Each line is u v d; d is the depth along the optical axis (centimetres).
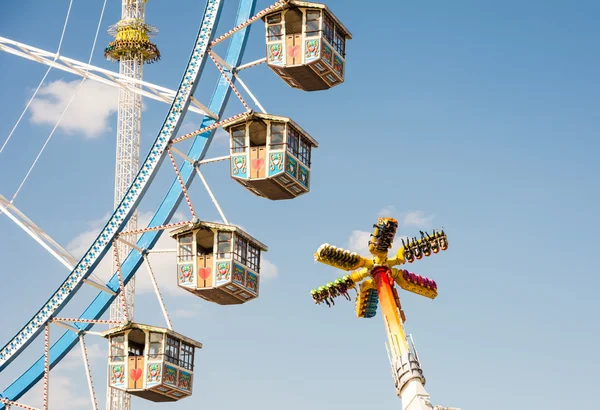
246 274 4116
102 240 4319
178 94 4209
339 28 4138
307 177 4134
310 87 4188
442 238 3316
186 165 4316
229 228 4053
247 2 4266
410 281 3356
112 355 4156
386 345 3238
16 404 4444
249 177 4016
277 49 4069
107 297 4459
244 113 4031
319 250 3275
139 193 4284
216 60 4166
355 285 3356
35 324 4428
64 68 4606
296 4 4034
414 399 3106
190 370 4238
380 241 3312
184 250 4134
